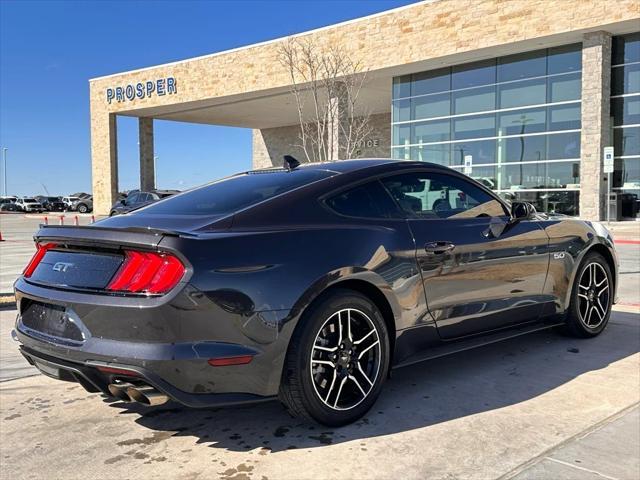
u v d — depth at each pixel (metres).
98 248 3.24
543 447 3.18
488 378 4.32
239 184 4.14
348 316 3.48
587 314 5.31
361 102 33.62
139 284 3.01
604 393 3.97
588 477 2.84
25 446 3.32
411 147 27.61
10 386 4.38
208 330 3.01
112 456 3.18
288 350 3.26
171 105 35.88
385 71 26.84
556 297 4.93
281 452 3.18
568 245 4.99
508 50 23.34
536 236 4.70
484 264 4.24
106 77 38.94
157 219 3.59
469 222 4.27
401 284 3.72
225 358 3.02
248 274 3.12
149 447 3.29
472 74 25.25
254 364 3.12
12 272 11.39
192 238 3.06
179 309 2.94
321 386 3.39
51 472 3.00
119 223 3.62
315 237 3.42
